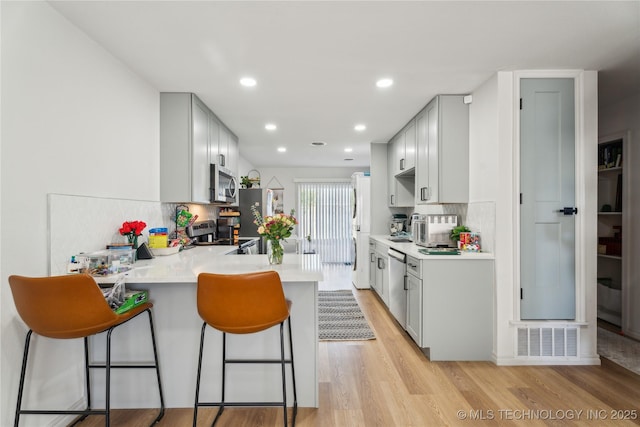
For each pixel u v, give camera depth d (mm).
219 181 3402
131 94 2402
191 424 1845
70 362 1844
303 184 7590
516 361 2537
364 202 5105
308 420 1858
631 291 3084
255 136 4480
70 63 1807
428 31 1924
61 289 1406
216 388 2008
